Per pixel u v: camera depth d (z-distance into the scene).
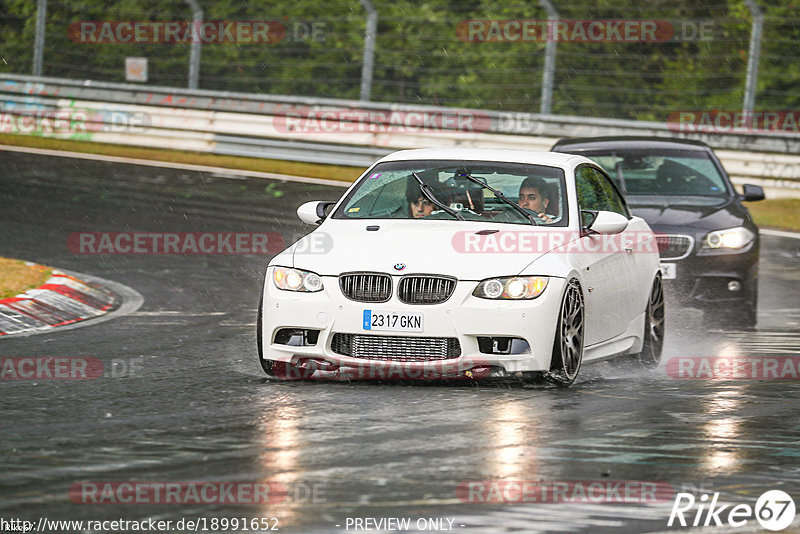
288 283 23.61
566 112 84.00
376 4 87.50
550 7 67.06
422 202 25.61
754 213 58.31
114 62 93.19
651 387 23.97
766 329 33.19
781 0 80.50
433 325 22.64
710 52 82.50
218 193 57.56
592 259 24.91
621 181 35.69
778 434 19.44
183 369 25.08
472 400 21.83
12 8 94.69
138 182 59.75
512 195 25.59
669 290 32.62
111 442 18.12
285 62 89.44
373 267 23.09
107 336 29.42
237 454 17.38
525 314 22.64
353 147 67.69
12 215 50.66
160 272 40.78
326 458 17.16
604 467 16.91
